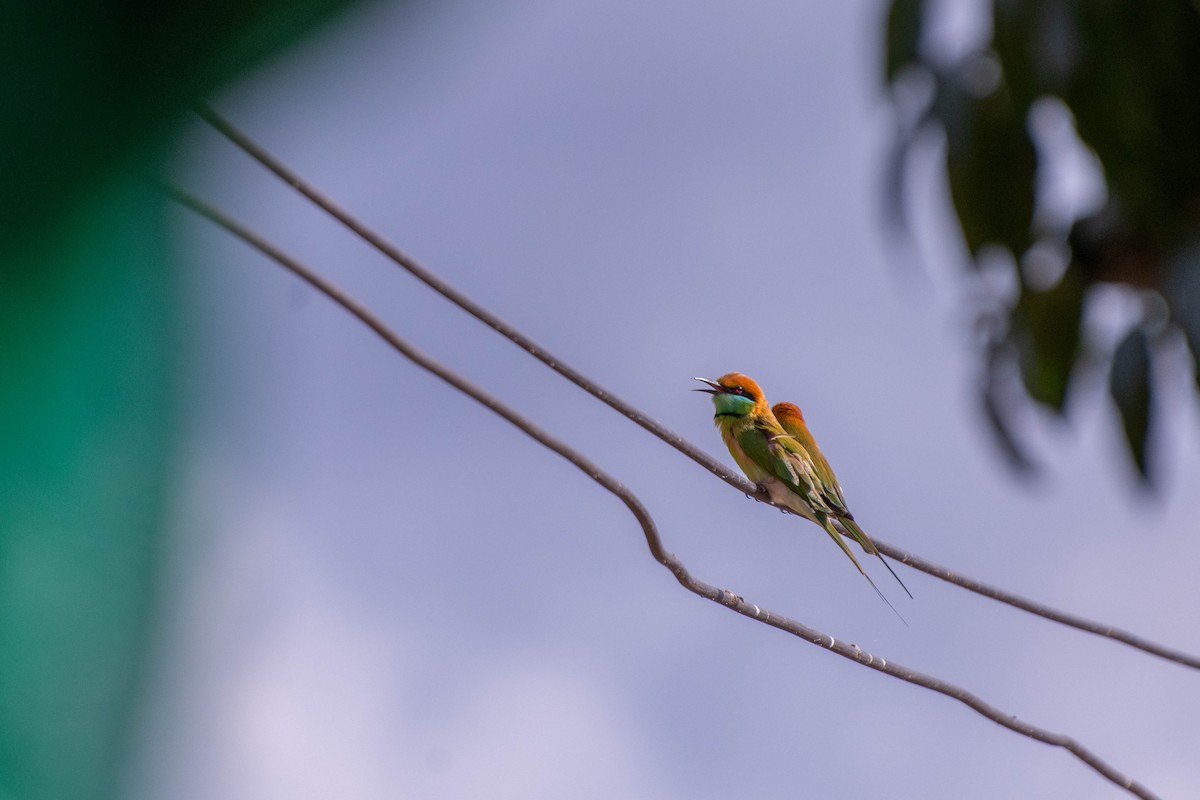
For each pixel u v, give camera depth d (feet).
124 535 6.95
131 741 6.72
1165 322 56.18
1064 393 58.85
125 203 7.08
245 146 8.28
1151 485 57.16
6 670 6.53
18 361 6.77
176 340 7.34
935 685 60.13
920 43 54.75
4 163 6.63
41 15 6.61
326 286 40.04
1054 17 50.37
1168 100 49.96
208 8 6.81
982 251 56.08
